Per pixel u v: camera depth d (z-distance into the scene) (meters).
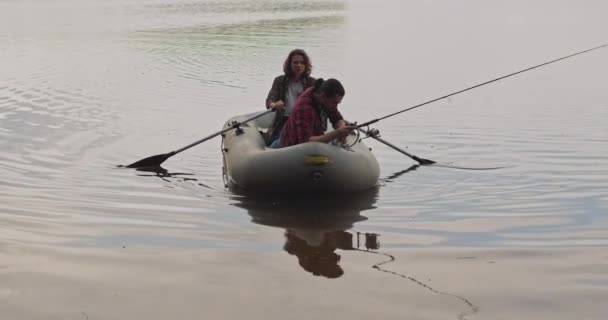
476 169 6.84
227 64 14.43
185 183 6.31
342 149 5.98
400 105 10.38
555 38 18.86
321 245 4.40
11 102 10.27
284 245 4.39
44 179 6.26
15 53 16.38
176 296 3.40
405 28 22.41
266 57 15.40
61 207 5.21
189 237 4.50
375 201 5.71
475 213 5.24
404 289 3.53
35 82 12.19
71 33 20.81
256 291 3.50
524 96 10.88
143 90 11.55
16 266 3.74
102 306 3.24
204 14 27.16
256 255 4.14
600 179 6.27
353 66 14.27
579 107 9.90
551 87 11.65
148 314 3.17
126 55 15.91
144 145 7.93
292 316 3.18
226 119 9.48
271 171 5.85
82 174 6.55
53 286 3.47
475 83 12.20
